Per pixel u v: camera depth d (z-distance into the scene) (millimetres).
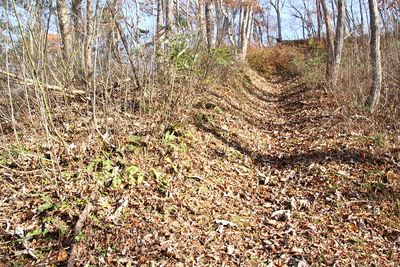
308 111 8406
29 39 4008
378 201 3811
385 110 6855
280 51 20062
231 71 10961
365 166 4617
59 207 3277
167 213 3498
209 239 3160
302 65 15047
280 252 2988
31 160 3914
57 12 4977
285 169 5023
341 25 10484
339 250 2988
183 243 3061
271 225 3498
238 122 7160
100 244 2977
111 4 4973
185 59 5543
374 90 7176
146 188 3873
